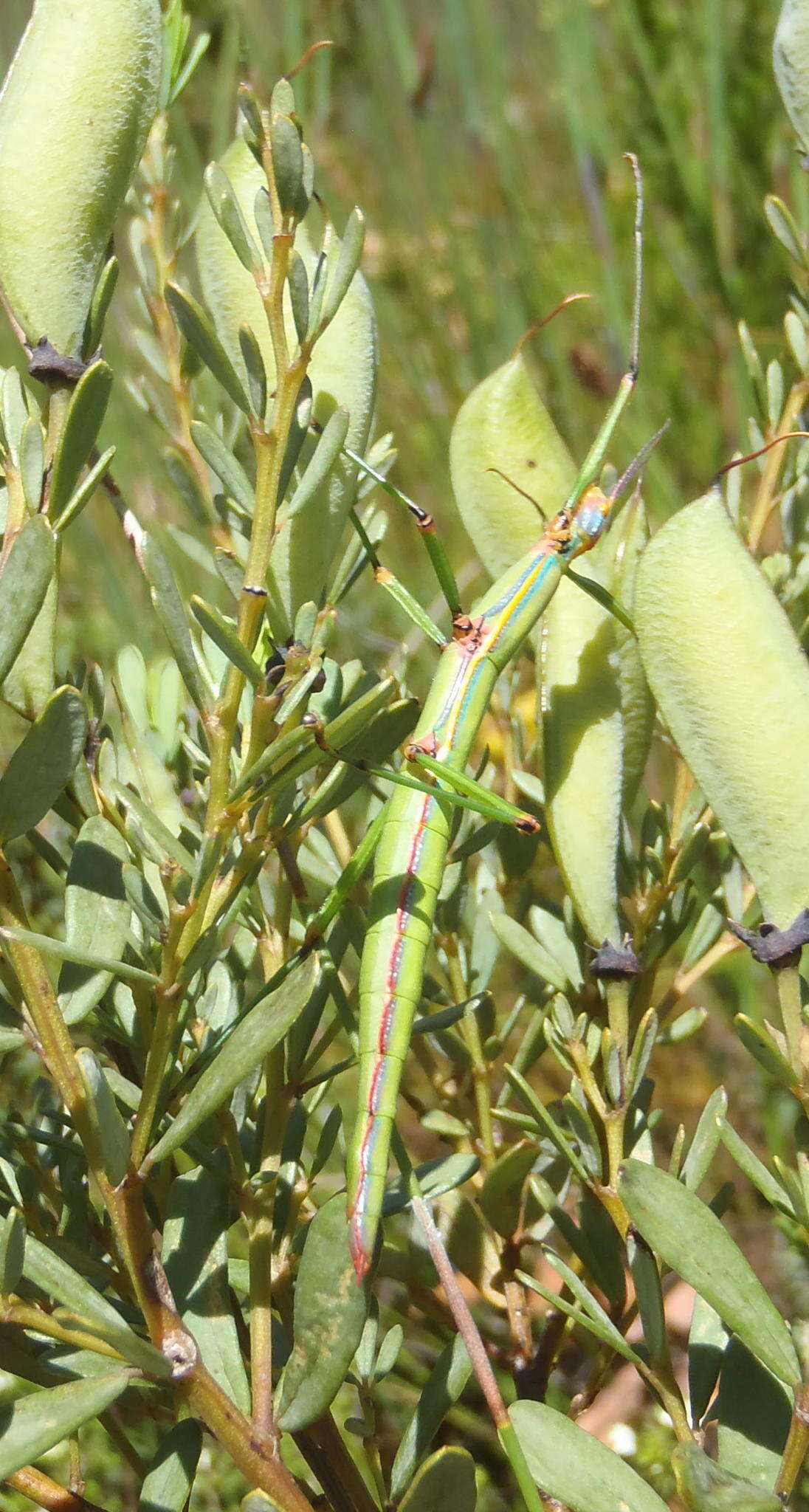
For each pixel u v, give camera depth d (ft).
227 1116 1.15
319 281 1.10
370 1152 1.13
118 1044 1.25
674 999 1.33
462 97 2.69
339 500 1.18
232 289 1.18
